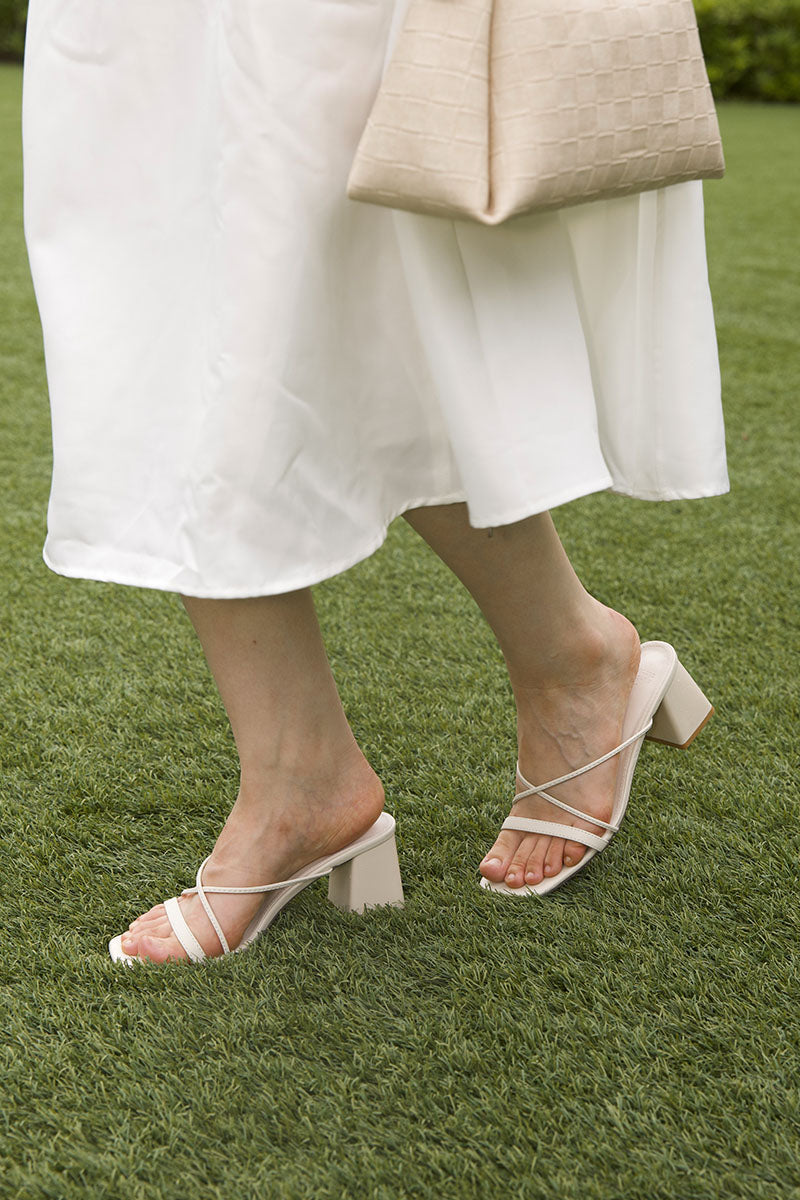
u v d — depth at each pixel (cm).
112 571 108
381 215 101
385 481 111
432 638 202
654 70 94
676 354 116
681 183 102
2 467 277
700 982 120
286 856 125
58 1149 101
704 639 202
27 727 173
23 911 134
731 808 152
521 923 130
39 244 108
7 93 988
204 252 101
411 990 120
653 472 119
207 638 118
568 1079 107
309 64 94
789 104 1315
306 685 120
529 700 133
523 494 102
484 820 151
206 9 98
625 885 138
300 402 100
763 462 291
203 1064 109
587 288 116
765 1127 101
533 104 90
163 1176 98
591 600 133
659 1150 99
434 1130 102
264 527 102
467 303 100
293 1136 102
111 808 154
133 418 106
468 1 90
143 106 101
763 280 483
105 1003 118
